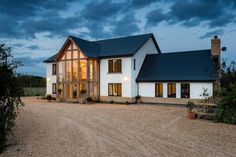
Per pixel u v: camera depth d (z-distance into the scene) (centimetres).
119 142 856
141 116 1505
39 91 4306
